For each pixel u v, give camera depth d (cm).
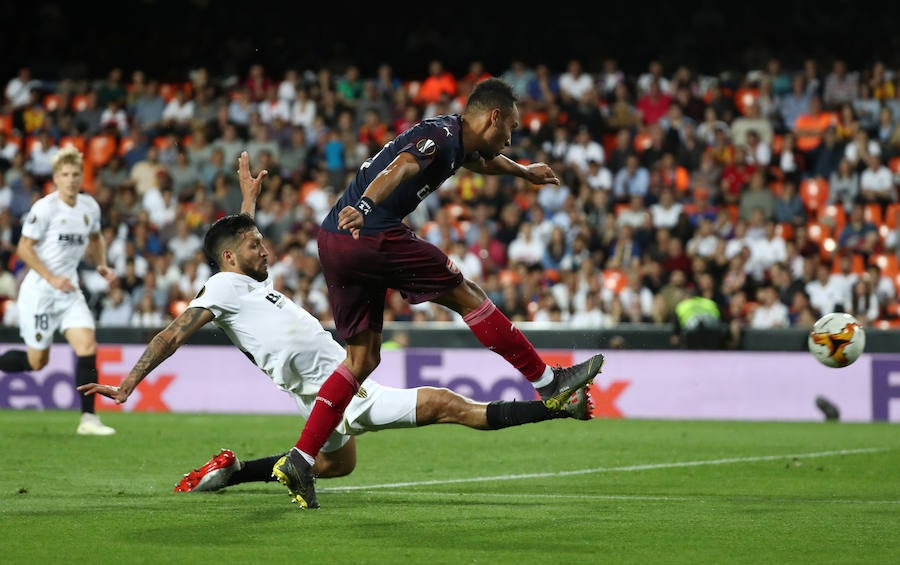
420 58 5556
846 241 3978
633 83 4922
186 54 5544
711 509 1475
